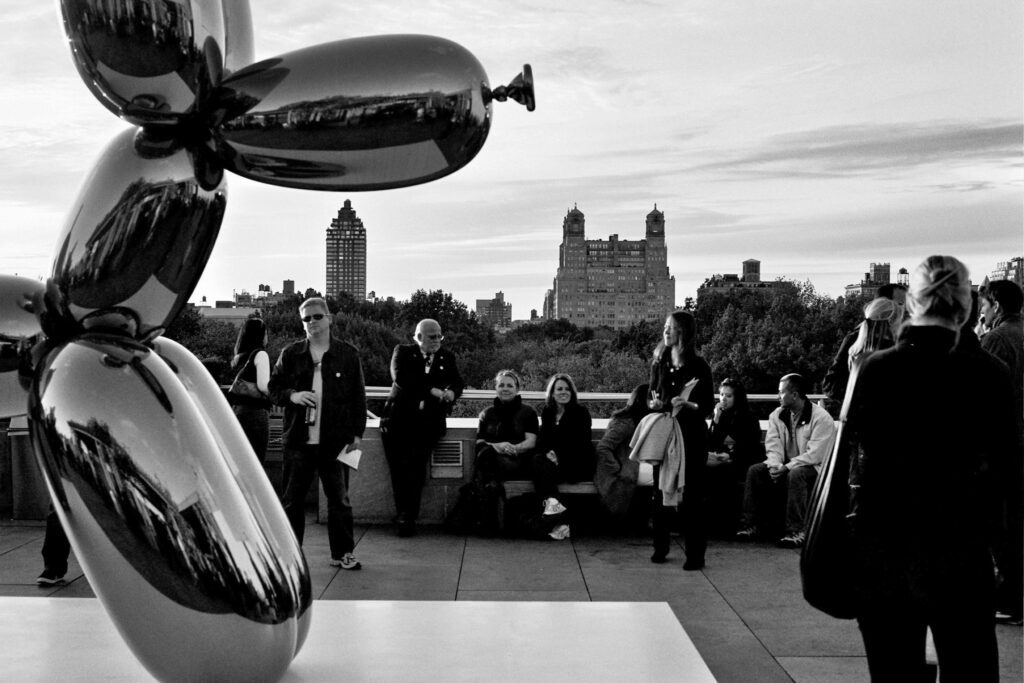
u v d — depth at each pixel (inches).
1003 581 219.8
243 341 304.7
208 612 53.9
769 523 323.0
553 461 328.5
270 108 53.5
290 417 274.5
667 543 291.6
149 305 57.5
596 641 68.0
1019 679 189.2
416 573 278.1
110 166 56.2
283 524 59.6
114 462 52.8
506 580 271.1
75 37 54.1
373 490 345.1
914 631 115.1
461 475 342.6
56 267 56.9
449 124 53.8
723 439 336.2
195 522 53.4
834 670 201.2
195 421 56.2
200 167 56.9
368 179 56.0
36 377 56.1
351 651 65.6
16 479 334.3
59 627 68.9
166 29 52.6
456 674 62.5
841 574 115.3
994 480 115.8
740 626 230.5
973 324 237.9
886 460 114.2
